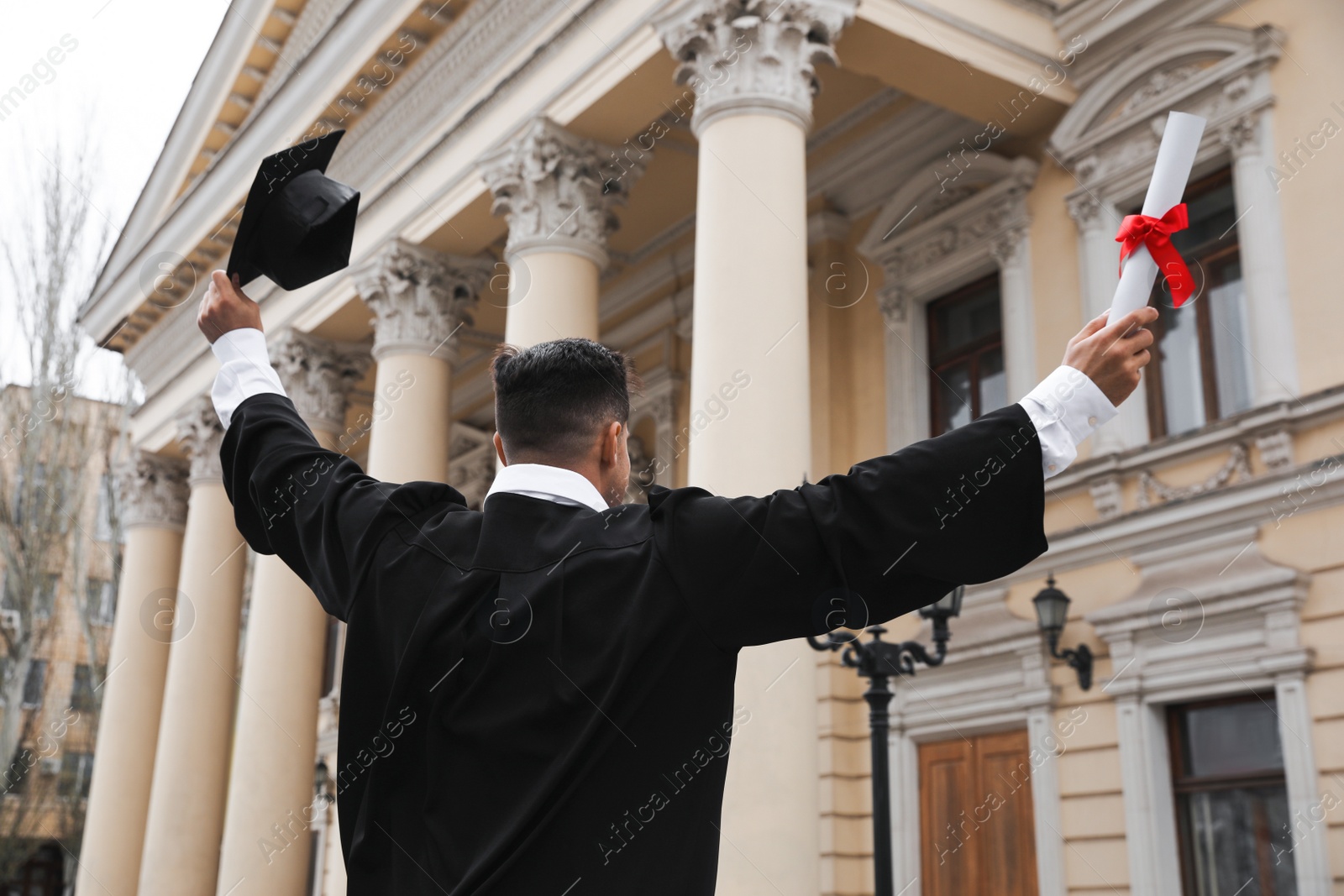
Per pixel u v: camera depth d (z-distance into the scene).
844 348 12.23
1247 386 8.85
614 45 9.68
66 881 22.81
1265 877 8.12
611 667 1.20
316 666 13.31
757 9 8.45
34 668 22.70
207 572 16.27
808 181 12.68
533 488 1.37
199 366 17.45
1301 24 8.73
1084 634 9.37
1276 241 8.59
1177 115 1.31
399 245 12.32
